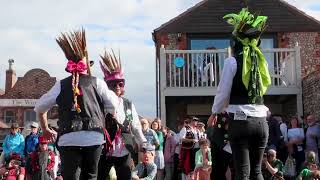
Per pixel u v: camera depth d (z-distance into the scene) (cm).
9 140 1328
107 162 607
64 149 470
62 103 476
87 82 484
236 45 504
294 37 1884
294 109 1689
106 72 625
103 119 493
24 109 3712
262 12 1886
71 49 492
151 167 959
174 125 1798
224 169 610
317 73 1509
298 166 1311
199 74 1644
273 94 1642
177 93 1634
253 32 491
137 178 903
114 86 617
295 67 1645
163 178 1273
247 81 478
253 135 478
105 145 511
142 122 1160
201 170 1050
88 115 473
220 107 488
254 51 491
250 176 488
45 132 507
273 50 1653
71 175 464
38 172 1130
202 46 1875
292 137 1319
